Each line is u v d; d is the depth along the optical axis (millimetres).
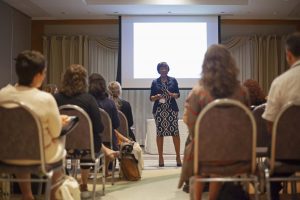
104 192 3768
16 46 7918
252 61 8805
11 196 3525
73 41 8836
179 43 8125
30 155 2258
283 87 2305
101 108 4051
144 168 5453
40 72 2422
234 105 2107
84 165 3309
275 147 2197
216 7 7570
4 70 7316
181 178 2436
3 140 2252
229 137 2143
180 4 7332
